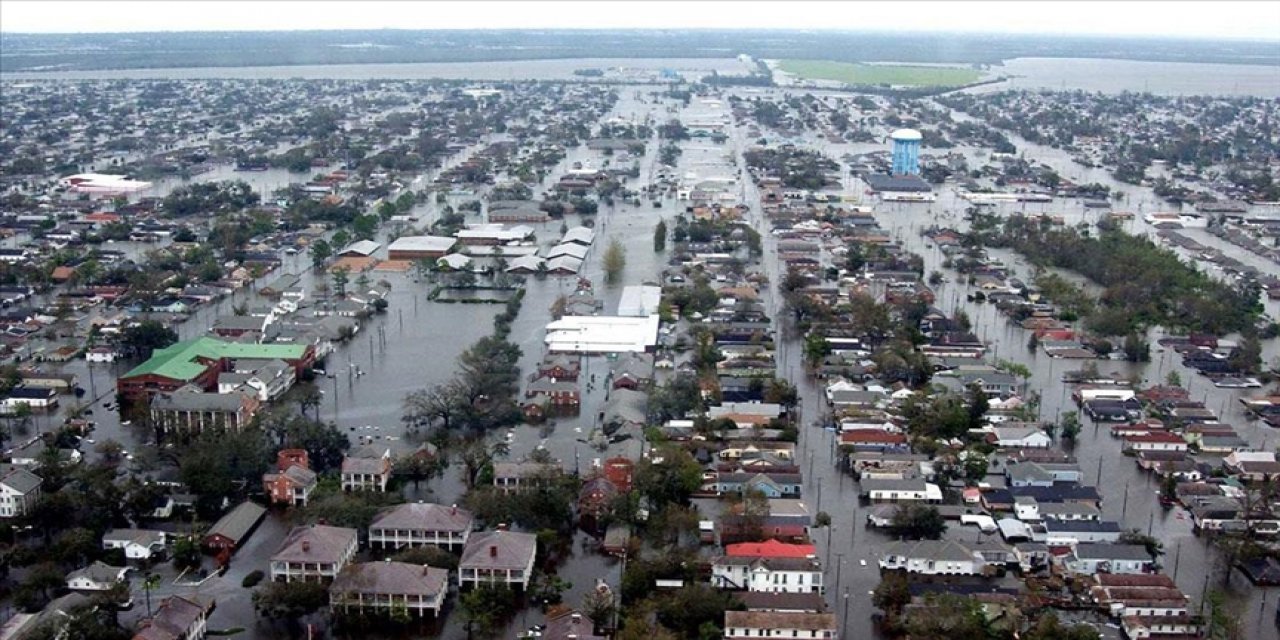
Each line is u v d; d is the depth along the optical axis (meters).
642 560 190.62
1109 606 180.38
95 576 181.38
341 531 191.00
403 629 174.50
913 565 191.50
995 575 191.88
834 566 195.00
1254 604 184.25
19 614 173.62
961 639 167.88
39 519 199.75
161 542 197.00
